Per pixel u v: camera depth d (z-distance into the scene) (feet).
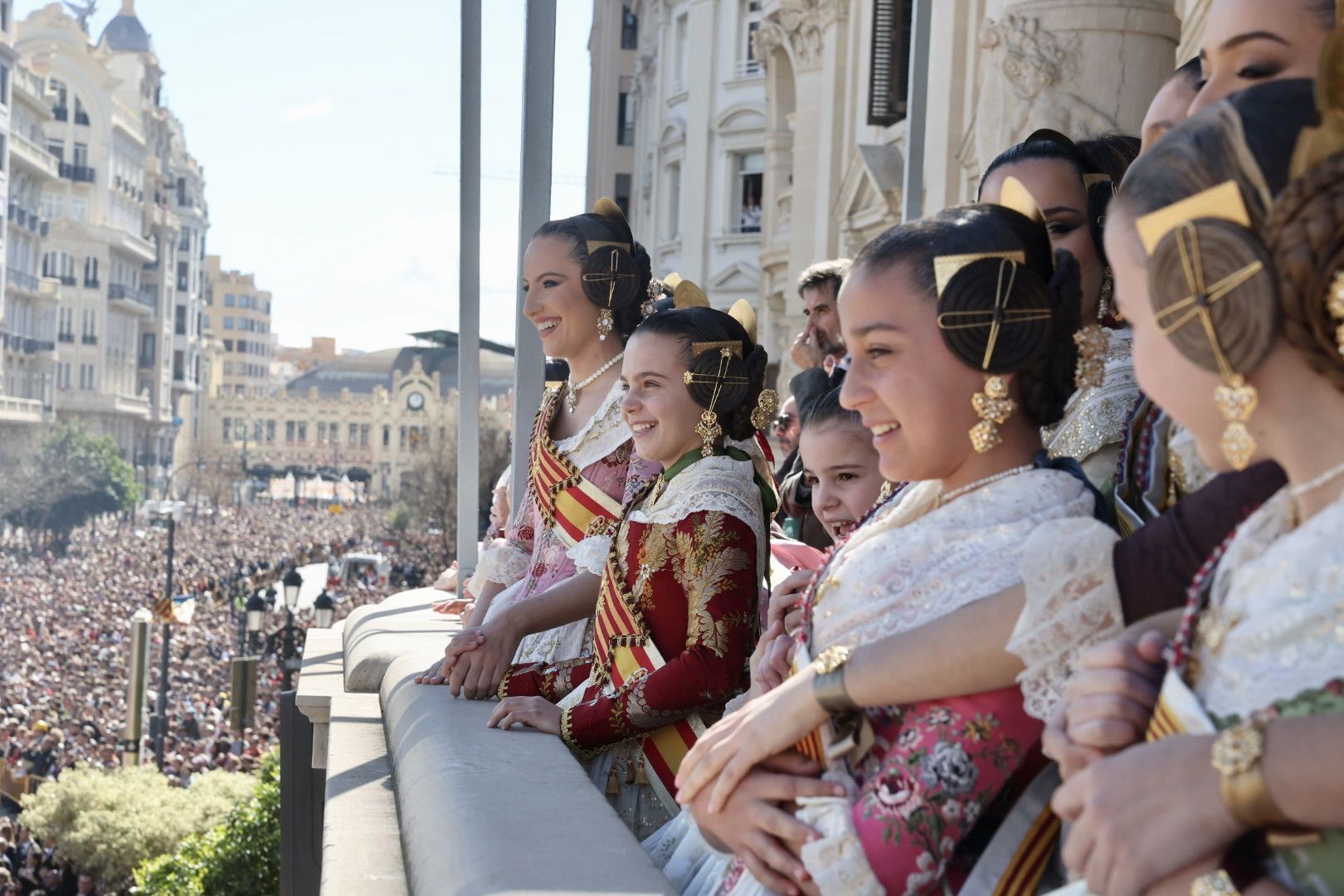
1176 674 3.55
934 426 4.80
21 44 297.74
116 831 59.93
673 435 7.91
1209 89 5.51
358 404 345.72
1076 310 4.89
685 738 7.68
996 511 4.73
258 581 143.74
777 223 76.95
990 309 4.68
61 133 301.84
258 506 324.60
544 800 6.12
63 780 64.08
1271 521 3.51
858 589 4.95
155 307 334.85
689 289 8.96
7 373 266.77
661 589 7.75
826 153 62.49
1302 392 3.25
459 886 5.04
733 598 7.45
